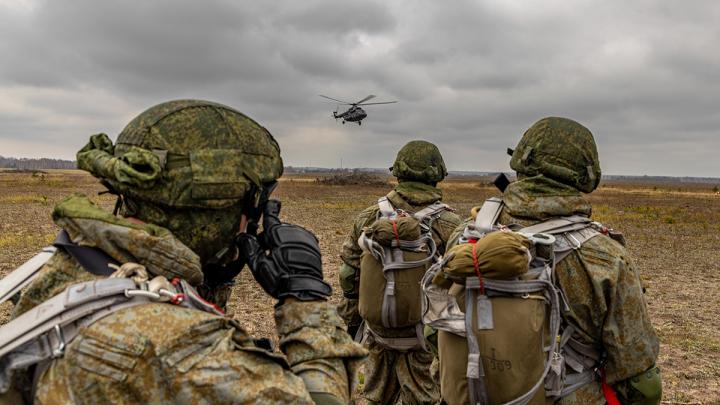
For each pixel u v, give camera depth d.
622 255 2.20
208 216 1.16
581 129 2.42
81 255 1.05
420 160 4.09
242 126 1.21
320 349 1.10
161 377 0.92
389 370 3.78
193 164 1.10
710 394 5.10
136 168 1.08
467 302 2.04
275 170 1.25
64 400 0.92
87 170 1.19
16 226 16.64
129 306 0.98
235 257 1.31
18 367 0.94
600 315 2.17
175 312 0.98
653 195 68.94
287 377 1.01
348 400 1.10
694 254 14.06
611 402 2.27
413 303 3.41
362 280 3.55
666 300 8.84
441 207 4.07
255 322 6.73
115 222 1.05
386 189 57.44
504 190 2.59
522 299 2.00
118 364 0.92
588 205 2.35
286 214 23.56
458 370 2.09
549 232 2.23
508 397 1.96
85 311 0.96
